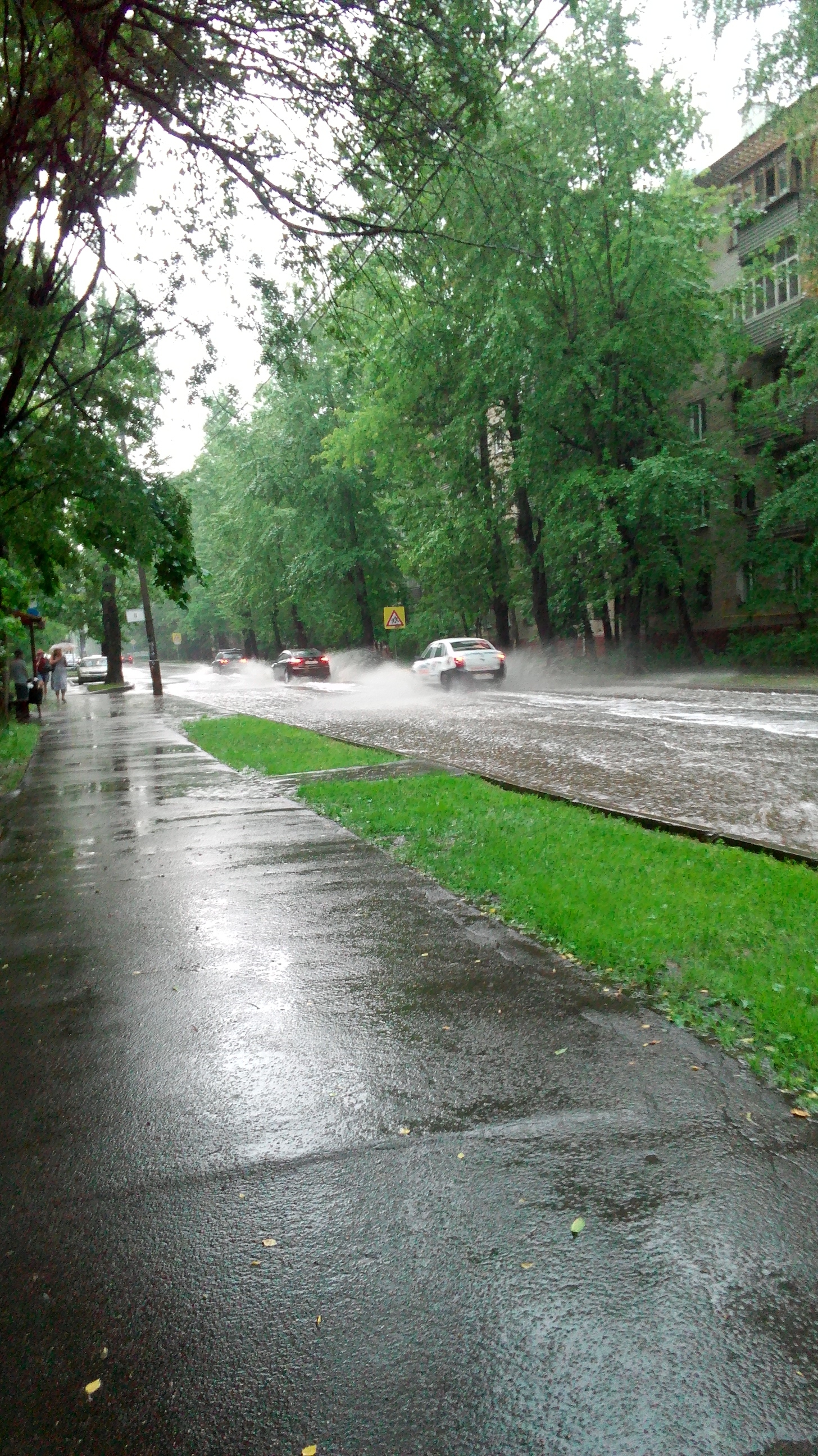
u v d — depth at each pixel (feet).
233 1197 10.87
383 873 24.79
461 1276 9.23
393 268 39.01
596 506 102.63
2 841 32.78
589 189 93.20
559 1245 9.57
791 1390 7.71
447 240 38.17
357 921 20.81
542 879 22.00
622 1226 9.78
